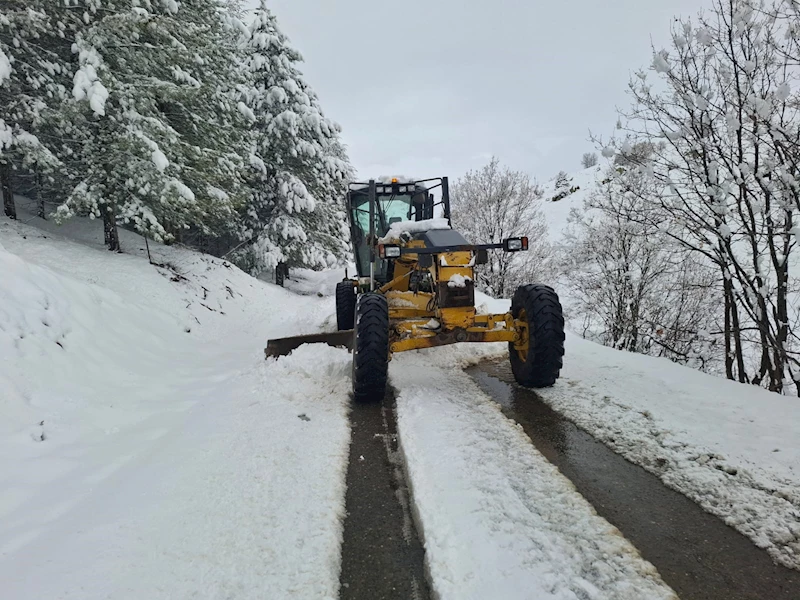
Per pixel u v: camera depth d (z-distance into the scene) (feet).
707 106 13.97
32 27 25.08
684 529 6.88
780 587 5.74
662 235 18.66
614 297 32.45
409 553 6.68
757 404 10.80
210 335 25.25
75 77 24.21
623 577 5.85
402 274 16.25
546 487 7.89
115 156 27.71
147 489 8.31
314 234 55.42
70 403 11.89
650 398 11.82
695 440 9.38
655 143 16.58
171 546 6.72
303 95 51.78
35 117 24.99
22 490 8.54
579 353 16.76
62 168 27.68
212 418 11.75
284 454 9.42
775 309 15.03
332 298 47.24
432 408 11.51
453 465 8.64
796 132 13.48
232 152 39.70
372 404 12.60
